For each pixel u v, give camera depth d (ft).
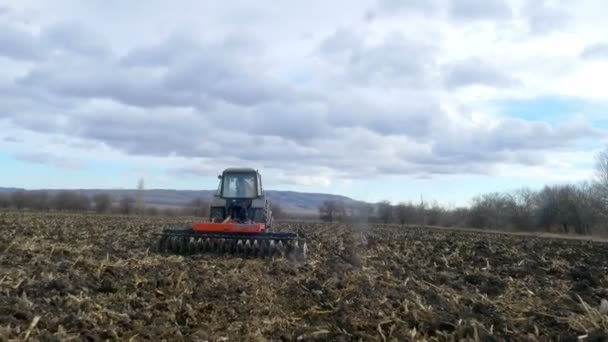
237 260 43.93
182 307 26.81
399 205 205.36
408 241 81.76
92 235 69.51
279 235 48.60
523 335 24.11
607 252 73.05
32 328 21.04
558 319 27.27
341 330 24.16
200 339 22.07
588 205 161.17
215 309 27.04
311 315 27.17
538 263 53.98
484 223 192.24
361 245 71.61
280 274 38.63
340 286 34.32
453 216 203.41
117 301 27.14
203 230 49.65
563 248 78.23
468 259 57.57
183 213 220.23
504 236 116.57
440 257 56.70
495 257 59.98
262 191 60.18
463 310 28.53
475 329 23.63
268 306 28.53
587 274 44.42
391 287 35.17
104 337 21.62
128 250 50.80
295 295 31.81
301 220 207.82
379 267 46.42
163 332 22.47
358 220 202.08
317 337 23.25
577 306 30.30
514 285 38.14
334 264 46.60
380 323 25.09
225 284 32.63
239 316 26.32
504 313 28.76
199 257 45.70
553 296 34.04
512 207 186.29
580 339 23.39
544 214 174.91
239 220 54.95
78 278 31.19
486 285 37.73
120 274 34.63
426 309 27.68
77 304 25.64
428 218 204.33
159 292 29.89
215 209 57.93
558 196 170.91
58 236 64.75
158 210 221.46
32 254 43.29
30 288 27.81
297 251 48.03
